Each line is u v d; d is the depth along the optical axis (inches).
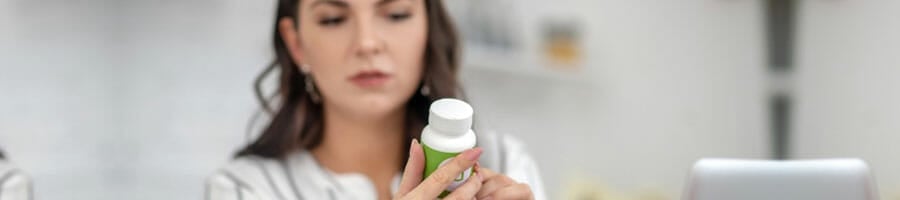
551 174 89.0
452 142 32.3
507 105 85.8
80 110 90.9
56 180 88.6
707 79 91.1
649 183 91.6
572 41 88.5
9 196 55.4
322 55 53.2
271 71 56.7
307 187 54.5
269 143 55.6
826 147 90.2
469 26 82.7
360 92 52.9
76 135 90.4
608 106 90.2
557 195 89.0
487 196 34.3
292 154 55.5
